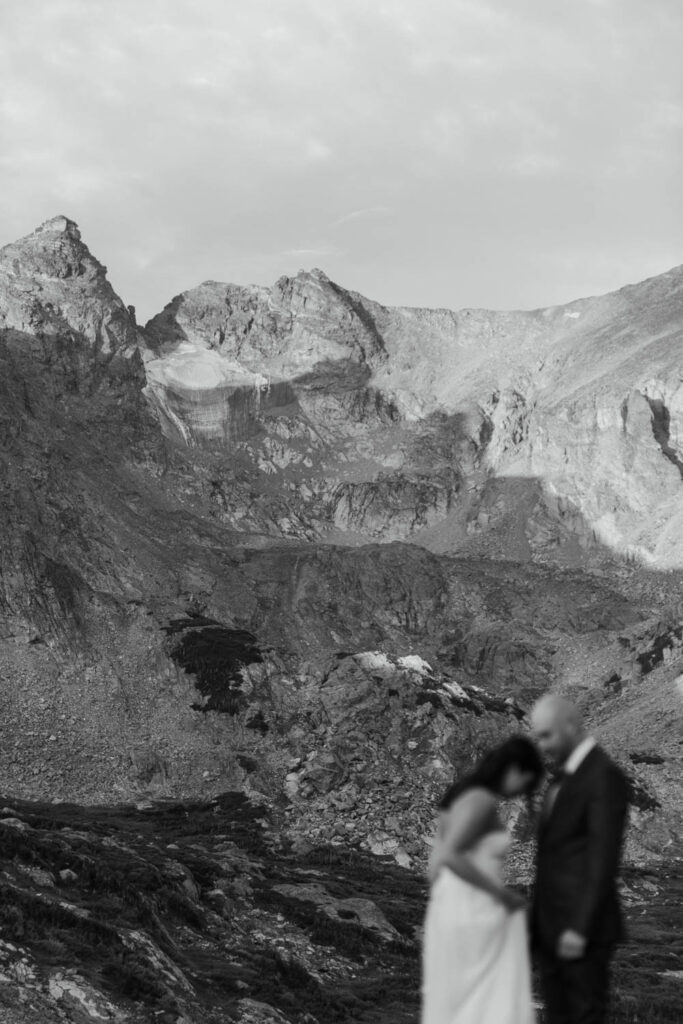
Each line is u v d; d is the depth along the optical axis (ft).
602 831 39.17
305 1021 143.02
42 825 249.34
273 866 303.27
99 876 161.58
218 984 147.02
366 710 476.13
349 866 340.39
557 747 40.83
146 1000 116.98
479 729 481.87
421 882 323.78
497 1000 38.11
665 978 219.20
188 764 456.04
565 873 39.47
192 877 204.85
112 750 460.96
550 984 40.01
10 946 116.98
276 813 412.16
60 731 466.70
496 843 39.09
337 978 179.11
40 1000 107.96
